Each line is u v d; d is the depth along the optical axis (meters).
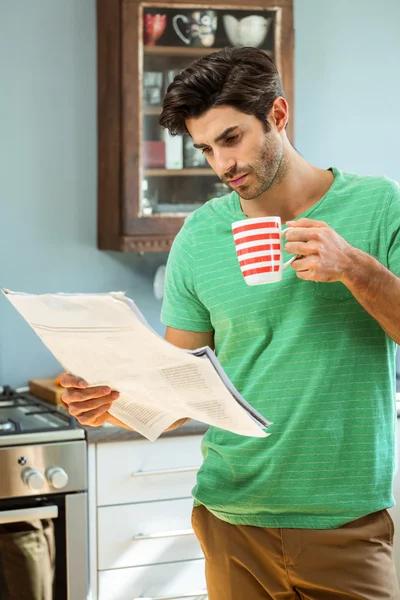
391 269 1.77
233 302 1.88
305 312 1.81
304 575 1.85
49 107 3.68
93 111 3.72
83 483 3.05
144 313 3.86
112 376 1.75
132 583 3.15
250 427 1.68
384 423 1.83
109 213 3.66
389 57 4.04
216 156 1.78
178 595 3.20
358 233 1.81
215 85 1.74
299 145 3.96
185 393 1.71
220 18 3.54
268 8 3.57
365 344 1.80
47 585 3.02
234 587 1.94
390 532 1.87
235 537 1.93
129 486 3.12
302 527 1.84
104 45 3.62
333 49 3.96
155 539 3.16
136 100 3.49
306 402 1.81
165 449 3.16
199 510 2.01
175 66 3.54
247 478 1.90
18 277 3.69
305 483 1.83
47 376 3.75
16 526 2.96
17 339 3.70
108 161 3.64
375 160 4.06
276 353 1.84
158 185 3.55
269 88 1.77
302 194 1.87
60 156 3.70
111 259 3.79
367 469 1.82
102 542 3.11
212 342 2.06
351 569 1.82
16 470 2.96
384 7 4.02
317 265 1.58
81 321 1.62
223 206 1.96
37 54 3.65
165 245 3.58
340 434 1.81
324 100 3.97
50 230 3.71
